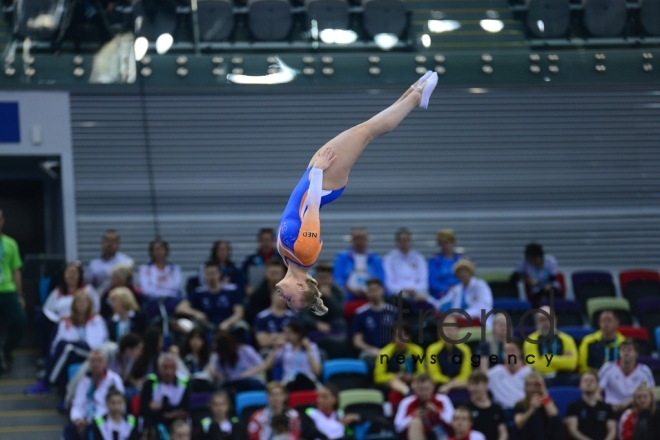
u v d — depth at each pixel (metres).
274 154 34.53
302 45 34.47
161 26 34.06
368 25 34.59
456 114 34.88
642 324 30.80
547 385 26.44
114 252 30.91
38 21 33.72
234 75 34.03
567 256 34.50
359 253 30.70
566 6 35.06
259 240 30.89
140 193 33.91
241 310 28.66
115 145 33.97
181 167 34.22
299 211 15.06
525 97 34.97
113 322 27.56
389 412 25.72
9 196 36.28
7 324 29.47
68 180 33.62
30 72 33.44
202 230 33.91
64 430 24.86
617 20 35.16
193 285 30.55
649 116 35.25
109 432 23.95
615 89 35.16
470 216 34.47
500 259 34.25
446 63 34.50
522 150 34.94
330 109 34.66
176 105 34.34
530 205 34.72
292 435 23.86
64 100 33.72
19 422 27.39
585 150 35.06
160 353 25.97
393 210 34.34
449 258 31.22
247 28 34.28
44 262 32.38
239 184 34.31
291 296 15.02
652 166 35.19
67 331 27.28
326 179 15.04
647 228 34.88
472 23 35.00
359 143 15.20
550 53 34.88
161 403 24.55
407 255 30.92
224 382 26.09
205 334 26.55
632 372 26.25
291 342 26.62
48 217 35.97
